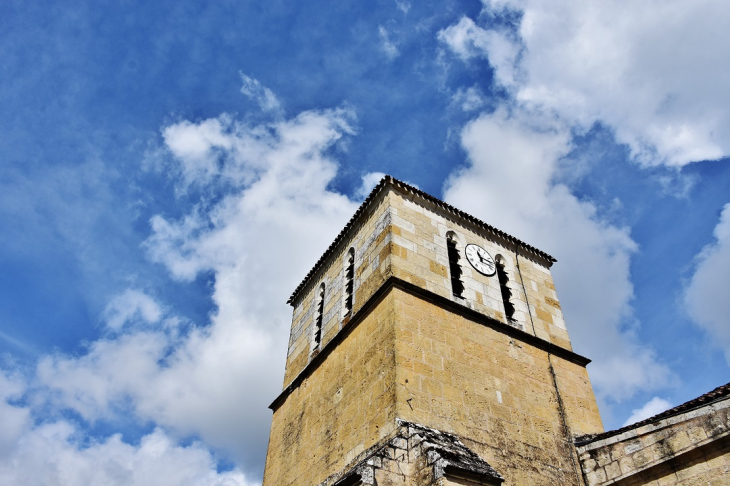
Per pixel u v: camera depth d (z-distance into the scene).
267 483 16.94
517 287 18.72
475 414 13.52
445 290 16.30
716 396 11.84
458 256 18.03
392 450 11.09
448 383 13.67
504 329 16.42
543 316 18.47
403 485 10.72
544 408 15.20
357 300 17.03
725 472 11.00
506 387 14.85
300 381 18.19
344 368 15.56
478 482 10.39
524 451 13.65
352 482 10.52
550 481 13.38
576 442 14.75
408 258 16.31
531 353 16.50
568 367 17.11
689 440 11.76
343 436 13.97
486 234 19.64
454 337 14.91
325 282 20.53
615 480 13.07
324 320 19.00
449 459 10.49
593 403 16.56
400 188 18.31
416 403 12.68
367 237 18.23
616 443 13.42
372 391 13.60
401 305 14.60
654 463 12.28
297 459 15.87
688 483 11.55
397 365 13.11
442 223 18.52
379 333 14.50
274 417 18.92
